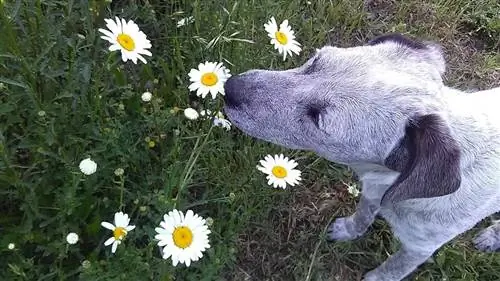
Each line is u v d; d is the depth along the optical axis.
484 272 0.49
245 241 0.47
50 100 0.39
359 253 0.49
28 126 0.38
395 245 0.48
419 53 0.38
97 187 0.38
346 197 0.51
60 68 0.40
